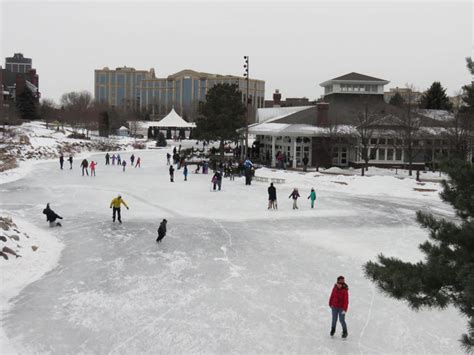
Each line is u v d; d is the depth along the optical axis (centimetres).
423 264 913
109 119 11444
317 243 2195
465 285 783
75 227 2408
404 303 1510
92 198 3253
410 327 1342
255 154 6419
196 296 1534
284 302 1501
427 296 855
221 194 3531
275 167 5416
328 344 1233
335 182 4047
